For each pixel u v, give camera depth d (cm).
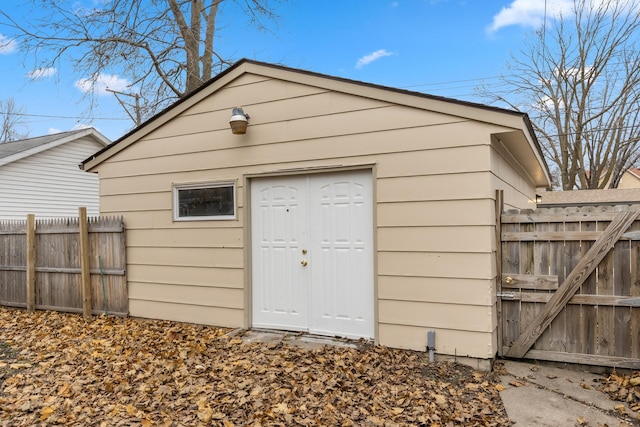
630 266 377
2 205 1173
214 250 550
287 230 511
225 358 416
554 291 401
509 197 546
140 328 547
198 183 557
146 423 284
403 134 435
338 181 480
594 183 1925
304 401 314
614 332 381
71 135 1361
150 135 593
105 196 631
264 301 525
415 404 312
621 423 287
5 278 725
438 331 416
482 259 398
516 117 385
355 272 471
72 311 653
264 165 514
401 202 435
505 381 367
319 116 480
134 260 609
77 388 346
